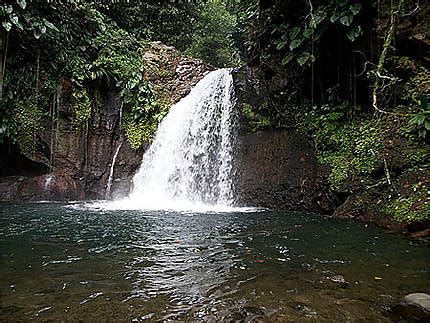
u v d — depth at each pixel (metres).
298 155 8.43
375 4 6.80
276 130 9.00
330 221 6.36
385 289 2.89
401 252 4.14
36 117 9.68
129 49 12.33
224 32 20.25
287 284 3.01
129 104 11.20
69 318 2.33
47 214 6.96
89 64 10.54
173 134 11.30
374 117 7.47
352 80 8.02
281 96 9.02
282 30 8.30
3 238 4.74
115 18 14.05
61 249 4.16
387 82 7.13
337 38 7.88
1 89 8.91
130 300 2.64
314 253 4.07
